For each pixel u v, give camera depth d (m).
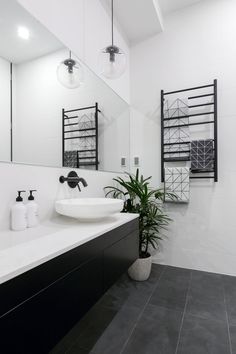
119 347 1.30
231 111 2.22
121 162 2.51
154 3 2.20
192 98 2.36
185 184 2.30
